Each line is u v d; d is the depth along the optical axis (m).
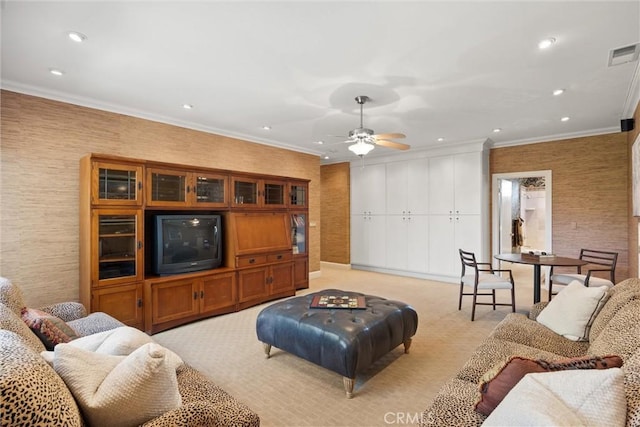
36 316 1.86
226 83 3.16
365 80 3.10
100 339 1.71
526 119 4.41
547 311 2.48
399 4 1.99
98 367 1.22
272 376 2.63
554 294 4.03
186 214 4.17
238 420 1.39
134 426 1.18
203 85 3.21
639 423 0.90
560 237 5.40
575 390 0.98
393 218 6.88
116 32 2.28
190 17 2.11
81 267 3.44
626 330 1.56
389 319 2.71
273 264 4.81
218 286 4.16
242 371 2.71
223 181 4.32
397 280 6.28
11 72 2.90
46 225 3.31
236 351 3.10
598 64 2.78
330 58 2.67
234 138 5.13
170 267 3.80
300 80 3.09
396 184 6.83
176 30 2.26
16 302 1.96
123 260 3.39
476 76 3.02
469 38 2.38
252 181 4.67
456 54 2.61
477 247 5.75
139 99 3.58
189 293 3.86
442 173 6.18
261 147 5.55
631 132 4.29
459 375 1.80
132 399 1.14
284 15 2.10
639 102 3.50
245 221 4.56
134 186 3.45
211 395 1.62
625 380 1.05
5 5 1.96
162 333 3.56
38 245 3.26
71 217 3.46
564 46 2.49
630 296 1.92
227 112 4.04
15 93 3.14
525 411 0.95
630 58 2.68
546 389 1.02
